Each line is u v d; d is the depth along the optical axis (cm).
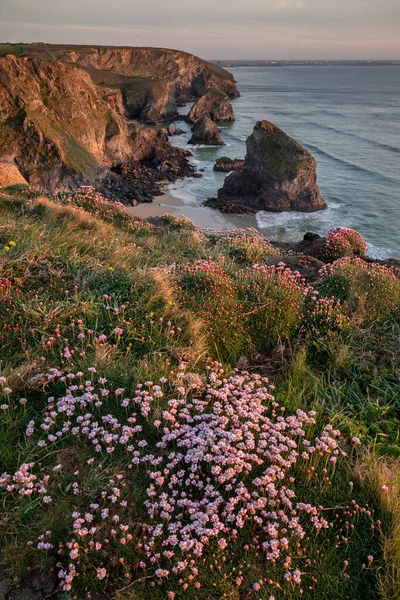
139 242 1251
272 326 775
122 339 672
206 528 404
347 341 769
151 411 541
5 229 891
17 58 6681
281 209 5378
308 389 654
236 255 1312
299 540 414
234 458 464
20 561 373
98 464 468
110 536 401
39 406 541
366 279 962
